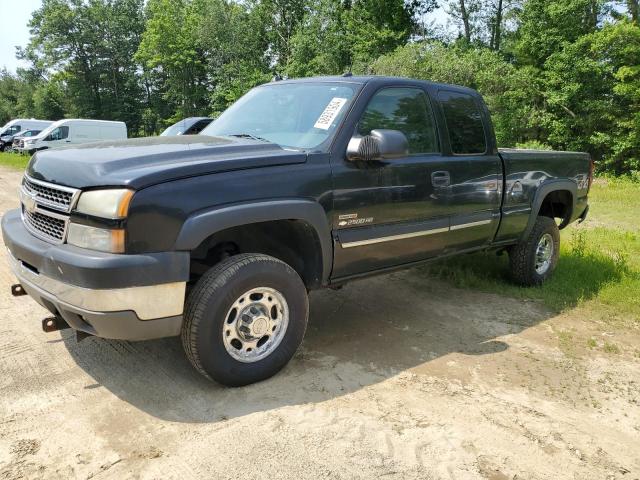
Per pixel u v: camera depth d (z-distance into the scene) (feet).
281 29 130.11
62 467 8.06
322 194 11.11
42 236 10.12
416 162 13.08
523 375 11.87
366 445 8.91
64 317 9.74
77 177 9.38
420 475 8.27
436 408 10.24
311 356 12.25
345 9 102.22
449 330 14.35
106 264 8.69
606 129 64.18
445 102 14.49
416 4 104.37
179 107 158.92
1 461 8.12
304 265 11.81
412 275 19.34
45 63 185.98
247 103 14.48
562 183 18.15
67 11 180.86
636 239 26.55
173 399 10.03
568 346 13.56
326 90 12.94
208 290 9.66
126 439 8.78
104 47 184.65
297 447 8.73
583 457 9.01
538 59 69.10
